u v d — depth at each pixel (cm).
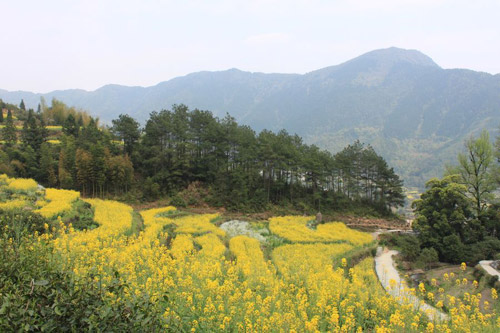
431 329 1130
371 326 1302
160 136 5531
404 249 3184
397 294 1716
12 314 527
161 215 4188
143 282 1305
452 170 4019
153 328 634
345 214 5031
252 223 4116
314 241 3441
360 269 2402
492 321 1280
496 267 2512
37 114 8888
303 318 1184
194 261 1866
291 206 5016
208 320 1047
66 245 1459
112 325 600
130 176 5044
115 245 2048
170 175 5216
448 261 3128
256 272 1884
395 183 5347
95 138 5600
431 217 3334
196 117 5700
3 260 654
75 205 3512
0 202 2933
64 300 589
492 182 3641
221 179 5166
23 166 5003
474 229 3328
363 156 5425
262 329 1050
